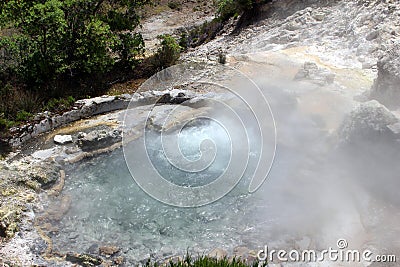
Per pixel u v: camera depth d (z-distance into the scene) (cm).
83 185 802
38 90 1151
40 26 1196
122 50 1354
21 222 697
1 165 820
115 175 824
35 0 1212
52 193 772
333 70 1133
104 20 1380
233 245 645
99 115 1045
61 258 632
